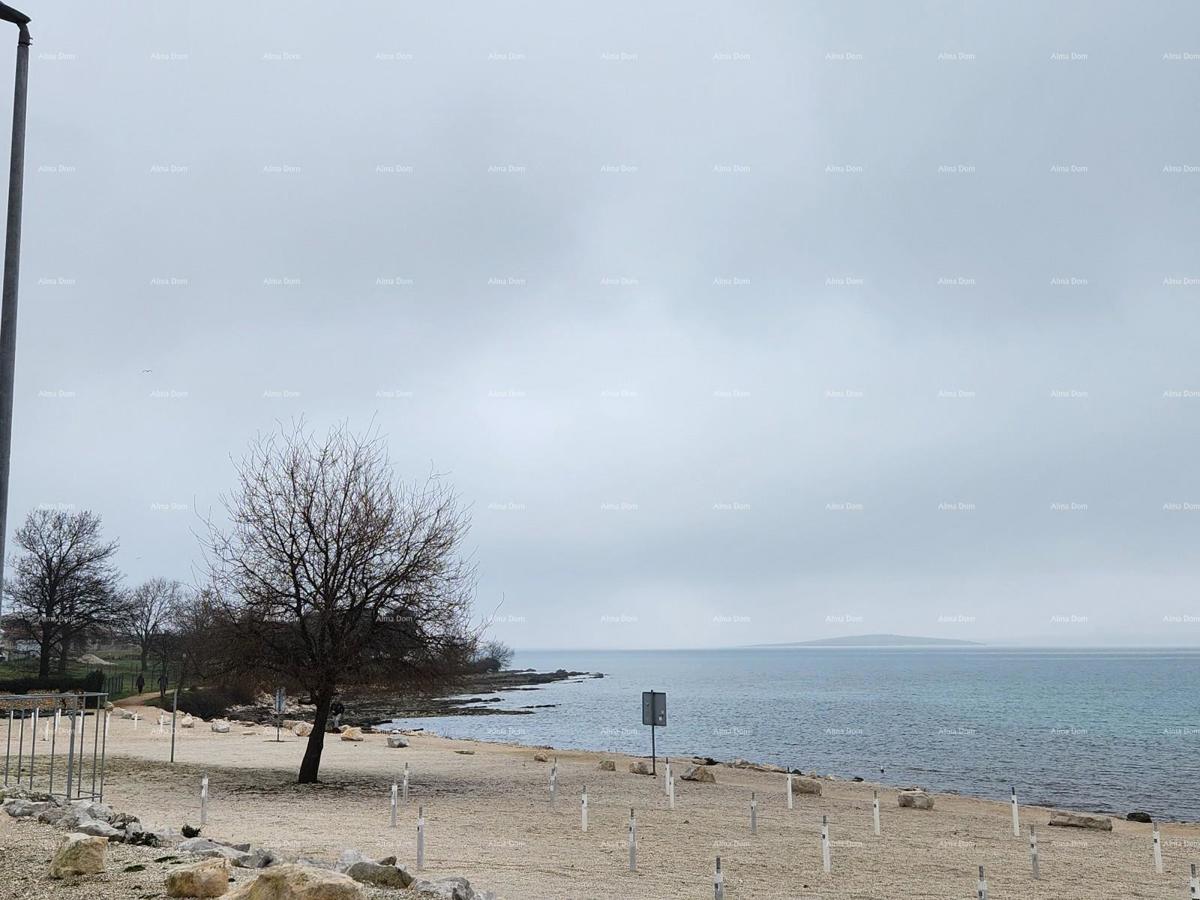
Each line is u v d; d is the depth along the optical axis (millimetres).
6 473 13609
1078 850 23578
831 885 17062
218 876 10258
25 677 79188
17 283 14109
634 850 17953
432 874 16125
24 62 14586
